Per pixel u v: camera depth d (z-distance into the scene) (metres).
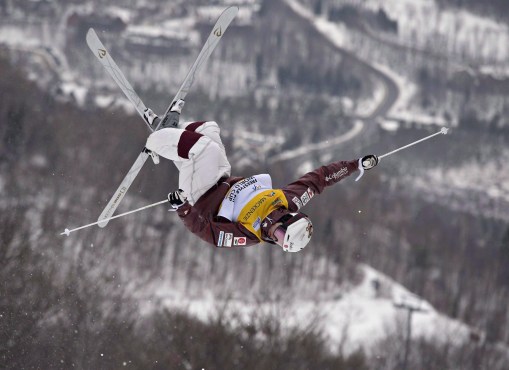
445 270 146.88
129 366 44.16
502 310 132.12
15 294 40.91
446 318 102.44
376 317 95.31
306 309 90.06
